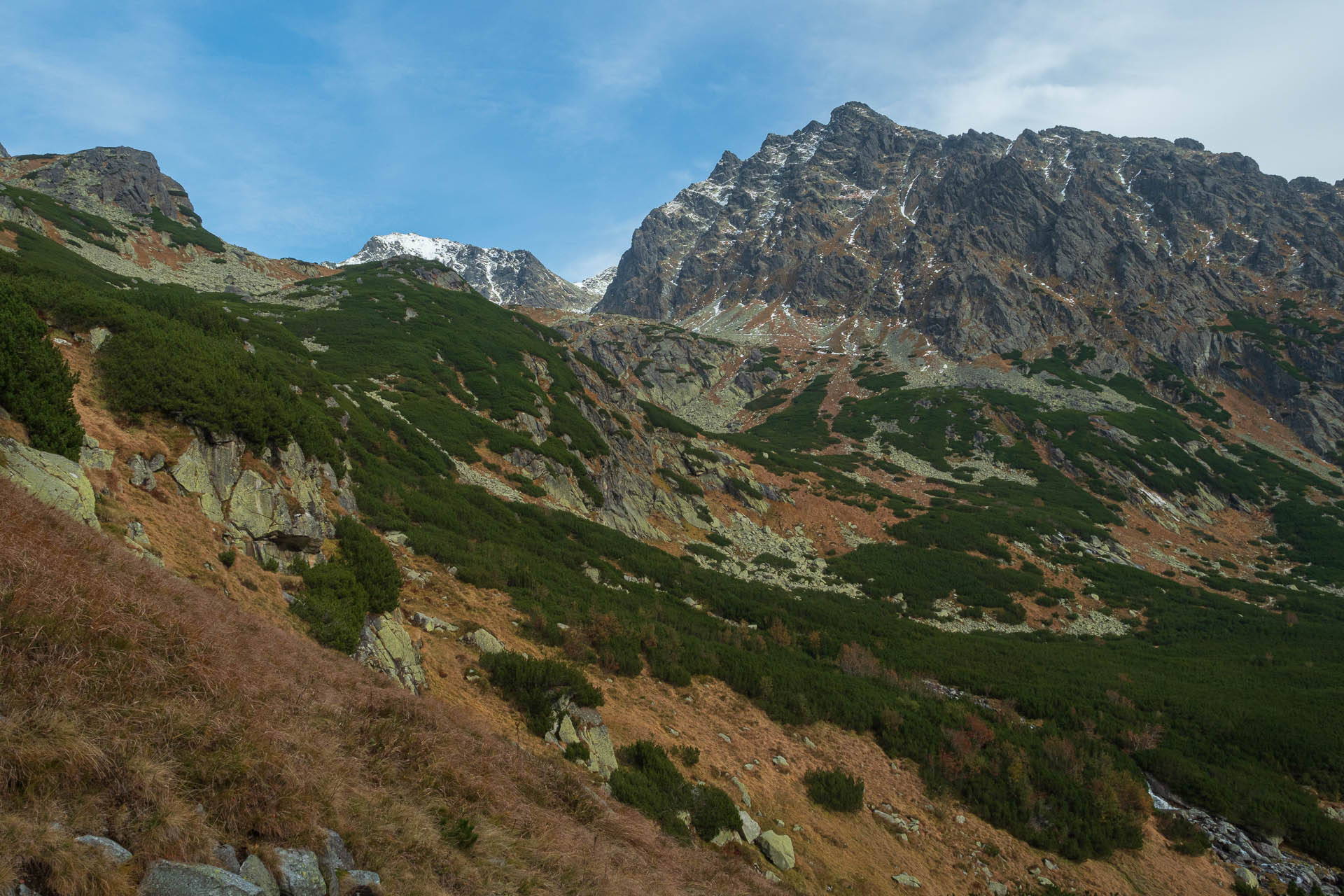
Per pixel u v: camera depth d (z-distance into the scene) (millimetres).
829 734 28312
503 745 14164
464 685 19312
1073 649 51094
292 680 10211
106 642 7512
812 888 18422
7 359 13695
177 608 9734
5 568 7559
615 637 27547
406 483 38312
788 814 21625
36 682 6488
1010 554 70812
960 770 27719
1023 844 24969
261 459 20891
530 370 78000
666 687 26625
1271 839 29672
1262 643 55438
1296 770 34156
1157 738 36281
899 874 20922
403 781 9633
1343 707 40219
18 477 11641
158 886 5543
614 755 19531
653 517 65188
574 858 10328
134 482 15992
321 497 23594
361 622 17781
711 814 18297
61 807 5602
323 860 6973
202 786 6668
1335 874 27844
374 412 47656
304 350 59500
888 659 41969
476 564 29672
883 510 79062
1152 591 67438
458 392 66062
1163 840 28125
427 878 7750
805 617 47906
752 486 77375
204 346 23188
